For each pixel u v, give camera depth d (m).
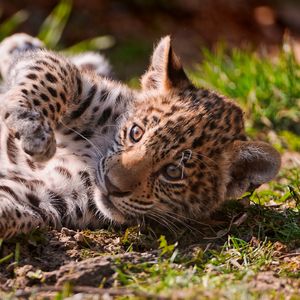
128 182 9.95
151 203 10.22
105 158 10.36
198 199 10.53
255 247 9.89
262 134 14.78
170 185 10.25
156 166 10.09
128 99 11.32
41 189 10.39
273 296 8.27
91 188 10.60
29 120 9.64
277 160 10.51
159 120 10.32
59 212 10.45
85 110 11.19
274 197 11.73
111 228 10.34
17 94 10.20
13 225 9.49
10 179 10.59
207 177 10.46
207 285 8.37
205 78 16.19
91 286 8.65
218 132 10.50
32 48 14.20
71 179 10.57
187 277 8.52
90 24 22.56
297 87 15.48
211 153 10.40
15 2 22.22
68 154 10.92
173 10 23.78
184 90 11.01
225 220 10.81
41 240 9.56
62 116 10.98
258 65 15.94
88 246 9.70
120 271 8.71
